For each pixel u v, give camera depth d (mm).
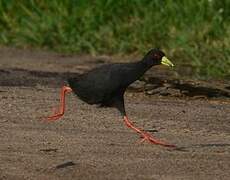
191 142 14633
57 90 19125
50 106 17250
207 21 24484
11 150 13766
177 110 17250
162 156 13523
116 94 14125
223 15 24516
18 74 21047
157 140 14609
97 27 25656
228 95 19000
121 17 25734
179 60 22781
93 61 23359
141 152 13734
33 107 17094
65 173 12508
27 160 13172
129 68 14031
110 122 15953
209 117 16734
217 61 22125
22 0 27391
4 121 15797
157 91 19156
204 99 18609
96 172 12539
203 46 23344
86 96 14211
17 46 26016
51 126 15477
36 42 25984
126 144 14297
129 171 12609
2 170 12680
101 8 26016
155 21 24938
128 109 17188
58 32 26000
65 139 14531
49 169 12695
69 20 26078
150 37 24500
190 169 12805
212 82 20172
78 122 15852
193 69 21766
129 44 24500
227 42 23281
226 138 15039
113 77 13930
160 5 25484
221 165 13062
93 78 14008
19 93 18578
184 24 24531
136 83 19781
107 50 24641
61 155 13469
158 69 21625
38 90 19031
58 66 22406
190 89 19422
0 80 20203
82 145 14133
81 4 26406
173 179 12281
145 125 15883
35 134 14836
